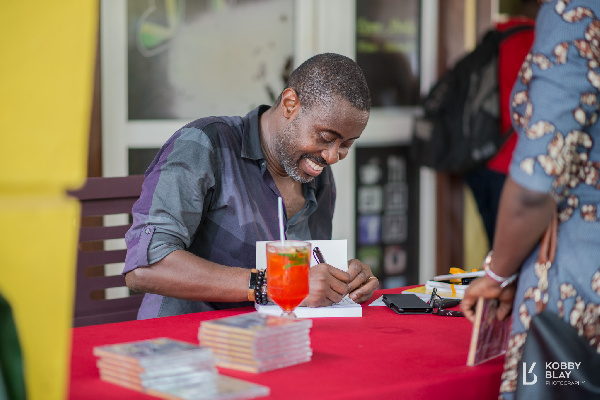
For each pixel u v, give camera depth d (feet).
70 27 2.93
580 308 4.12
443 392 3.96
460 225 13.56
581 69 3.96
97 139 10.05
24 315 2.95
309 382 3.82
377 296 6.30
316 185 7.08
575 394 4.11
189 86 10.82
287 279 4.72
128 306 7.00
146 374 3.63
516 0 13.51
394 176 13.07
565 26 4.03
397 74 12.84
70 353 4.39
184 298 5.67
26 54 2.86
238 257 6.45
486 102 12.00
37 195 2.97
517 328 4.25
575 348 4.11
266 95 11.58
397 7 12.67
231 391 3.52
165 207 5.86
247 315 4.36
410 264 13.44
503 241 4.15
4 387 2.94
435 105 12.42
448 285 6.13
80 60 2.95
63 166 2.96
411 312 5.55
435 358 4.38
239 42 11.19
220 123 6.45
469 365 4.26
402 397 3.79
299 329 4.17
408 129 13.10
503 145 12.00
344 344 4.63
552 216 4.11
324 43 12.00
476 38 13.21
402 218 13.26
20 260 2.91
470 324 5.26
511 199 4.00
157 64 10.50
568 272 4.13
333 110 5.73
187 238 5.92
